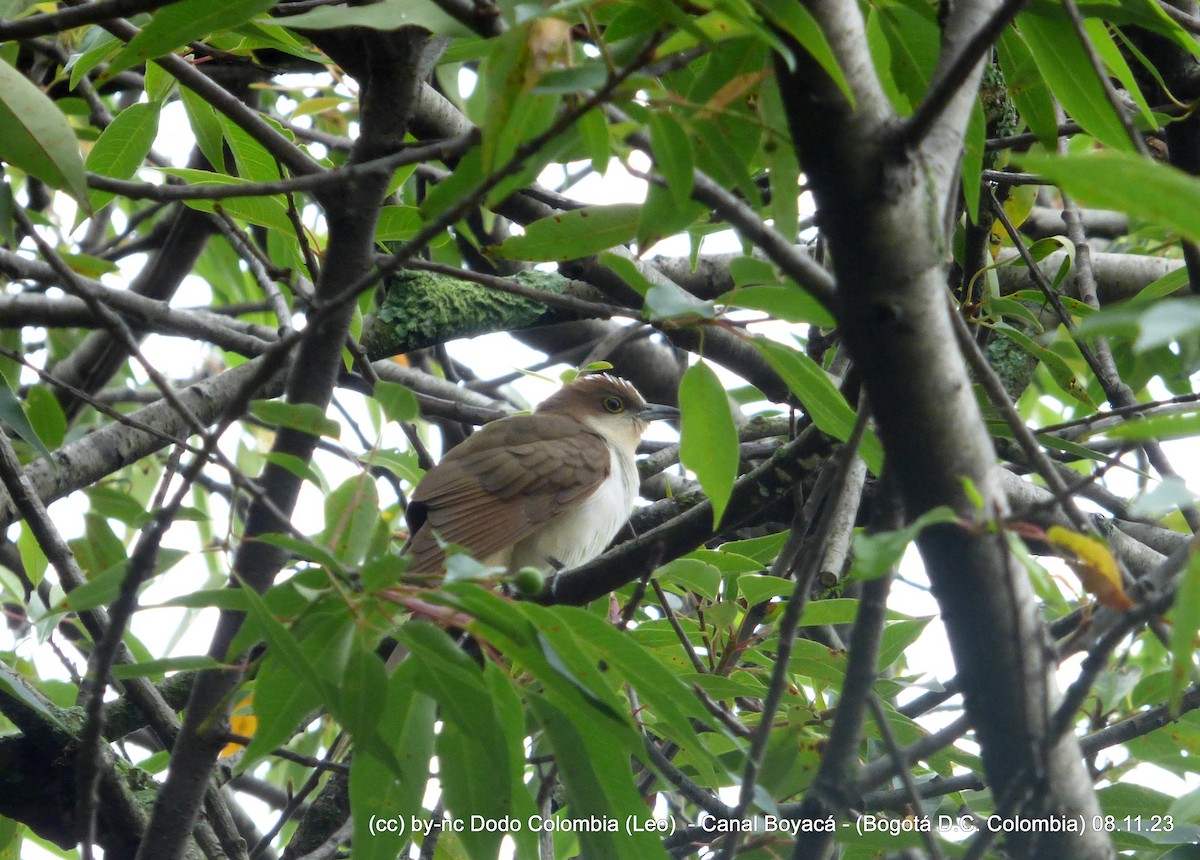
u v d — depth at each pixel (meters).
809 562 6.04
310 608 5.45
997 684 5.54
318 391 8.23
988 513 5.16
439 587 5.37
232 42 9.50
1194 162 9.27
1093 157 3.47
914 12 6.65
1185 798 8.18
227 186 6.89
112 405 15.52
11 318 11.02
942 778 8.52
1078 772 5.68
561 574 8.08
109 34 9.05
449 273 7.56
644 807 6.31
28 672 11.30
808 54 5.04
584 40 6.01
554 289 12.96
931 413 5.26
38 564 10.57
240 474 5.90
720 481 6.66
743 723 8.92
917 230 5.17
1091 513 11.24
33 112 6.42
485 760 6.43
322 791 10.12
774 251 5.37
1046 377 14.41
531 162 5.75
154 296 15.31
